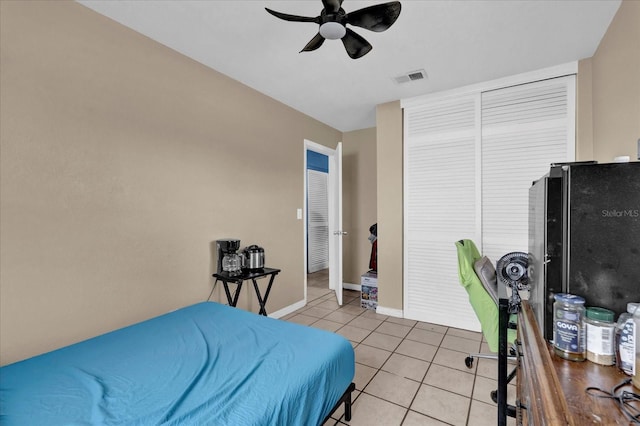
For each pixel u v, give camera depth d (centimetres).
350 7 186
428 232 326
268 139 327
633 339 73
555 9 186
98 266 189
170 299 230
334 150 446
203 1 179
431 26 203
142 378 131
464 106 305
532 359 88
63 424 103
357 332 301
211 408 111
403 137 340
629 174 85
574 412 63
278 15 155
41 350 165
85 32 183
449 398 196
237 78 283
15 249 156
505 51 236
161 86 224
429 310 326
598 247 87
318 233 614
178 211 237
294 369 138
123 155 202
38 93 164
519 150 280
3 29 152
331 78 284
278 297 342
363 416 178
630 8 169
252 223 306
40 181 165
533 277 123
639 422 59
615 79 194
